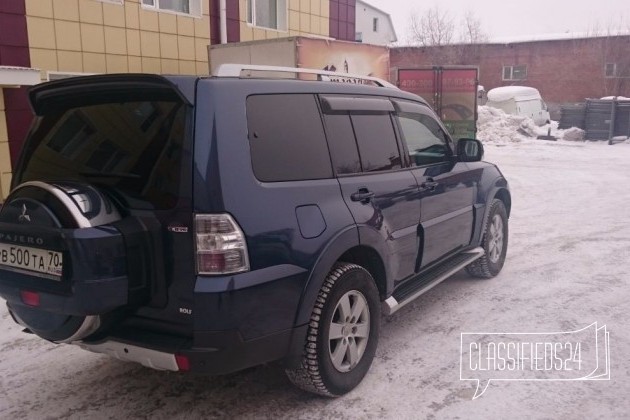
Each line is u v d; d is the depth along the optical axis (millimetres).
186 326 3039
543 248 7516
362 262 4070
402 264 4418
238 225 3018
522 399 3684
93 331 3184
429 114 5156
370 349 3945
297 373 3547
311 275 3357
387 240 4082
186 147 3002
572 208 10484
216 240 2949
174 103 3143
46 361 4398
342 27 15680
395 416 3516
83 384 4023
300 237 3322
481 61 38094
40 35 8891
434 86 15617
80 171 3430
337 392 3676
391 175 4285
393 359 4277
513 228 8797
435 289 5887
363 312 3859
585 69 35656
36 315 3336
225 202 2988
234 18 12188
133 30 10227
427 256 4812
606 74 35344
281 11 13547
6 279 3283
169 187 3043
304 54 9961
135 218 3129
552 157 19516
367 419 3494
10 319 5266
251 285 3041
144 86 3205
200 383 4004
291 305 3271
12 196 3291
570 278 6188
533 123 27156
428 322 4992
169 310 3082
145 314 3180
